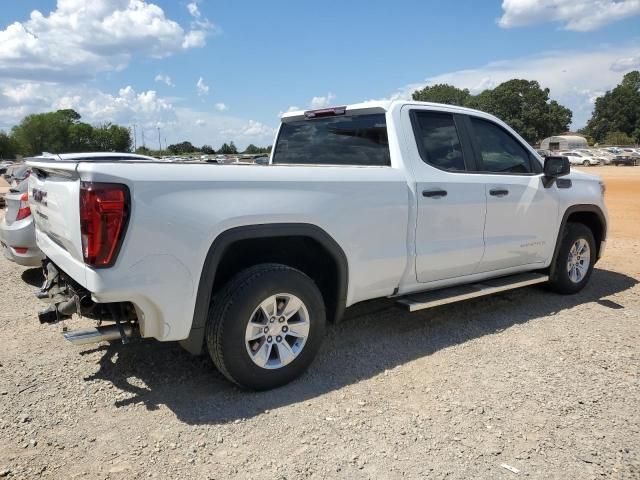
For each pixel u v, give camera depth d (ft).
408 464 9.07
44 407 10.89
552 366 12.94
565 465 9.05
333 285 12.77
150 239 9.78
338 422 10.37
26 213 19.07
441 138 15.05
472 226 15.21
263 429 10.11
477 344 14.39
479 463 9.10
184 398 11.29
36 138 351.67
